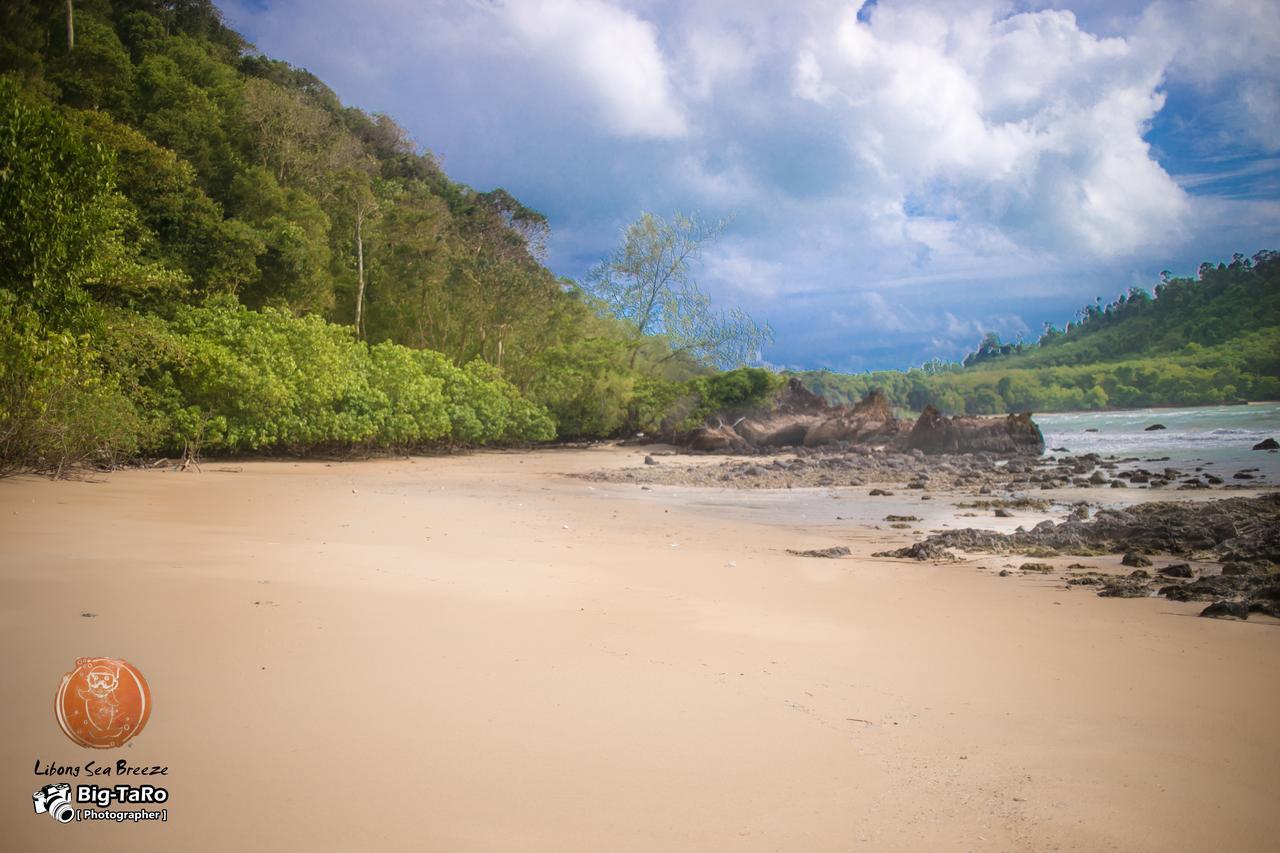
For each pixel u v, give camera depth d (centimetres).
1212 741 467
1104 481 2555
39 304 1939
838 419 4853
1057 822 363
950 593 946
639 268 6081
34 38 4197
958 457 3806
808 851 329
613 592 859
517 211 6012
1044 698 541
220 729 422
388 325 5097
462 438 4241
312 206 4397
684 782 390
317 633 607
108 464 2134
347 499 1838
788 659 618
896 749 443
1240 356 11012
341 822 335
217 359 2728
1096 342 14650
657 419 5384
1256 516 1456
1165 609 861
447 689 502
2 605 627
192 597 689
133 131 3297
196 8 6719
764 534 1584
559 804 361
